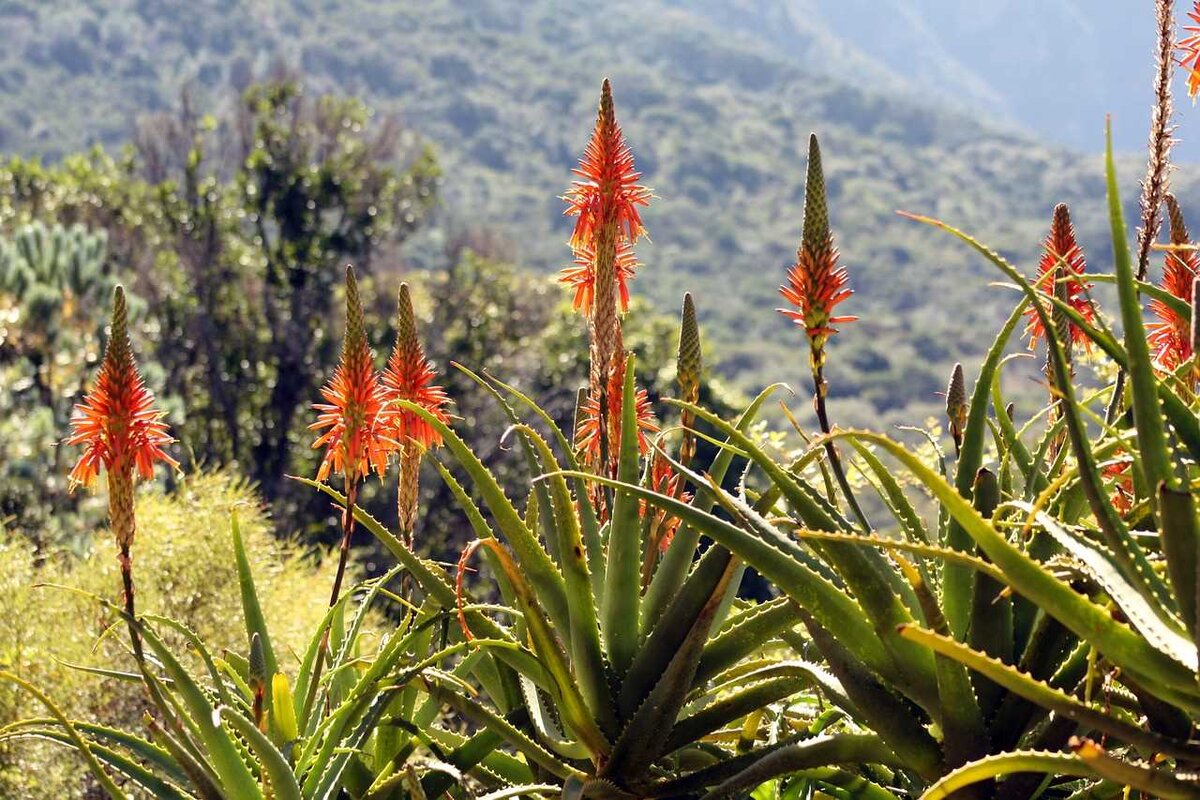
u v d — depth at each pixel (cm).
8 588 915
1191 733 281
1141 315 244
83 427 337
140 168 3769
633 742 338
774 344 10181
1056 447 411
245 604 393
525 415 3000
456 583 315
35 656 847
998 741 299
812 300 330
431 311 3331
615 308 414
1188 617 232
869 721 304
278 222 3553
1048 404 375
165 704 329
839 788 338
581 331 3198
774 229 14475
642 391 428
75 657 875
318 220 3575
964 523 249
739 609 421
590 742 345
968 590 310
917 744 299
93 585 981
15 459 1505
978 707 289
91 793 841
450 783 358
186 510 1088
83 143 13088
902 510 337
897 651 290
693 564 382
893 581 317
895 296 11331
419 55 17762
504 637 370
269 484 3133
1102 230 6525
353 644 387
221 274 3375
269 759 325
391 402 352
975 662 246
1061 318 373
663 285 12112
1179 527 225
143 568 978
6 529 1438
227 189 3559
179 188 3541
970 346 9638
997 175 16200
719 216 14700
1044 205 15038
